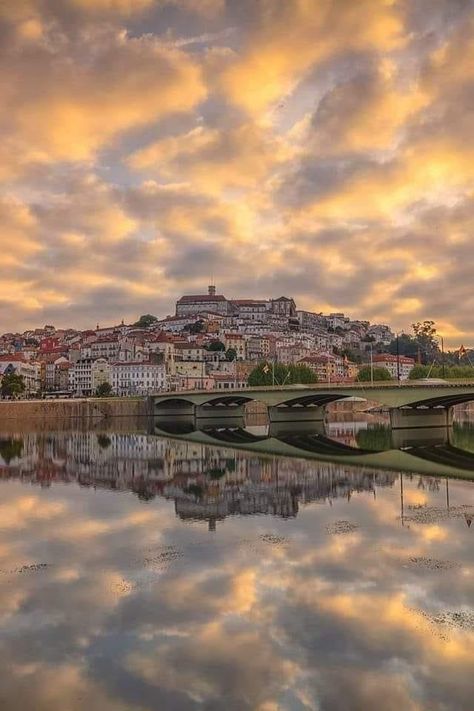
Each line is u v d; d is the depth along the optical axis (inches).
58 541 1369.3
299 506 1745.8
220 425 6850.4
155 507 1756.9
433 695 707.4
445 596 992.9
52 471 2593.5
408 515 1601.9
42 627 901.2
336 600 981.2
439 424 5305.1
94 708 693.3
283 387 6018.7
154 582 1080.2
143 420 7819.9
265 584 1061.1
